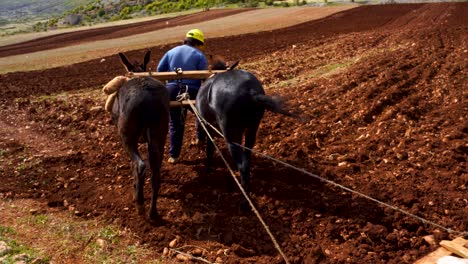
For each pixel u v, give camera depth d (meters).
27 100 13.01
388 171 7.91
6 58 25.34
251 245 5.96
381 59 16.62
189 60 7.85
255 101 6.17
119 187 7.56
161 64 8.07
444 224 6.30
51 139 10.01
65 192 7.43
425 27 26.25
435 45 18.91
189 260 5.68
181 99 7.48
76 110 11.94
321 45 22.38
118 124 6.47
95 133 10.20
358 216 6.53
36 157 8.85
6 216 6.65
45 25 87.81
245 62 18.84
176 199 7.13
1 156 8.91
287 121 10.55
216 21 42.31
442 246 5.81
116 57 22.41
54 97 13.72
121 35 36.06
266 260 5.64
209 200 7.10
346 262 5.58
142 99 6.09
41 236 6.13
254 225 6.38
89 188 7.56
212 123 6.95
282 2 61.34
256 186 7.41
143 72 7.57
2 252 5.61
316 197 7.03
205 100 6.79
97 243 5.97
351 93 12.48
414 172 7.78
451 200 6.88
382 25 30.02
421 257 5.69
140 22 51.28
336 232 6.20
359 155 8.47
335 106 11.56
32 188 7.65
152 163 6.19
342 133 9.82
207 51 22.31
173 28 38.03
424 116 10.66
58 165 8.56
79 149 9.36
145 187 7.48
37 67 20.52
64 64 21.08
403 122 10.18
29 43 35.78
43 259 5.58
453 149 8.62
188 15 54.88
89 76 17.58
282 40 25.16
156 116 6.13
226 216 6.60
